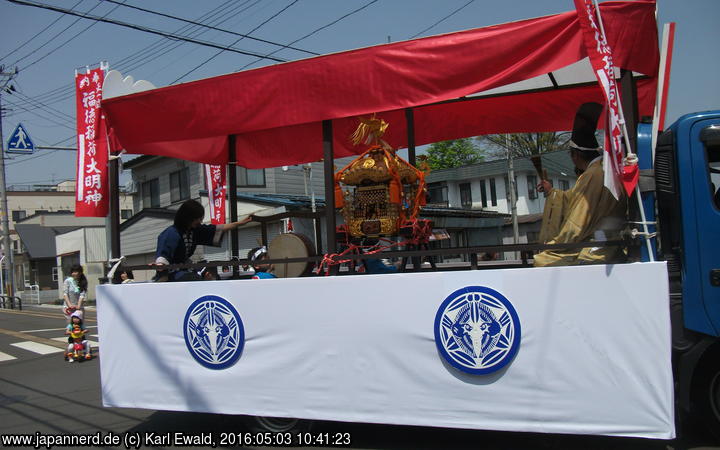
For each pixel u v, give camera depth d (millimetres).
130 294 4723
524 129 6246
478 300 3531
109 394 4793
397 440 4340
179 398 4496
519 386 3453
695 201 3602
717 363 3625
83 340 9742
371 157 4613
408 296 3721
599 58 3164
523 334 3438
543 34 3500
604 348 3283
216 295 4348
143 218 20703
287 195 18391
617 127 3219
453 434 4418
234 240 5840
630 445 3889
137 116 4824
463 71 3727
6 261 27453
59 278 32500
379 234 4523
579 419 3338
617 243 3383
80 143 5070
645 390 3209
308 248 4797
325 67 4105
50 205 55000
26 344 12203
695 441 3867
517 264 5426
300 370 4055
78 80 5098
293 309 4070
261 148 6566
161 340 4578
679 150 3664
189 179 19016
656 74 3666
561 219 3891
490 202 25625
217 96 4504
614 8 3408
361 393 3859
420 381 3695
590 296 3309
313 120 4191
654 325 3189
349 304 3891
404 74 3883
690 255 3586
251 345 4223
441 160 33656
